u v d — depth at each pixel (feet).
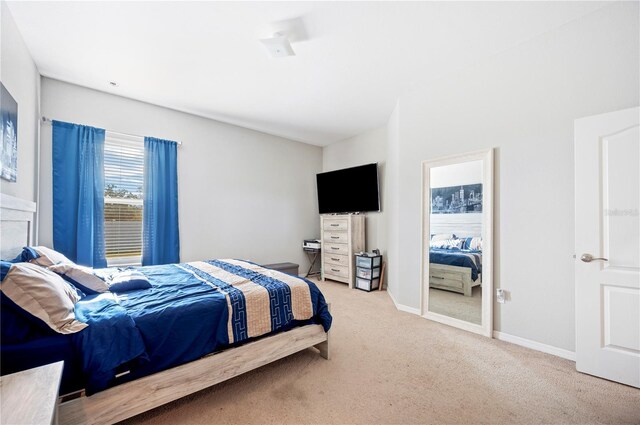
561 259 6.94
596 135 6.11
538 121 7.31
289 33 7.09
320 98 10.94
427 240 9.76
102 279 6.54
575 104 6.74
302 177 17.12
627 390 5.57
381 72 9.05
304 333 6.47
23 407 2.58
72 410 3.81
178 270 8.17
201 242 12.67
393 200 11.97
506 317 7.86
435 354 7.10
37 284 4.11
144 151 10.89
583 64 6.62
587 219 6.21
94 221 9.63
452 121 9.08
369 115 12.79
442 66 8.73
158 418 4.79
